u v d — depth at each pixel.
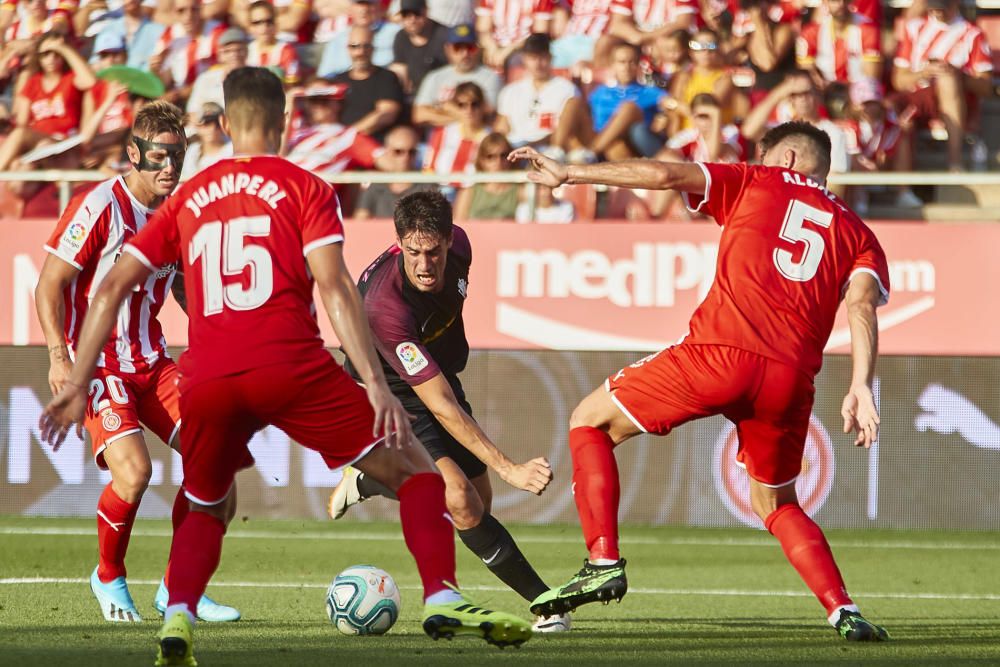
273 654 13.92
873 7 37.62
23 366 32.75
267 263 12.23
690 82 35.78
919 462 31.06
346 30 38.97
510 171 33.56
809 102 34.72
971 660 13.98
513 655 14.06
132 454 17.09
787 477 15.84
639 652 14.41
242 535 29.88
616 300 31.97
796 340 15.07
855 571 25.09
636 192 33.00
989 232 31.00
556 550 27.75
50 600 19.33
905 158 36.75
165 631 12.12
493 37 38.81
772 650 14.69
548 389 32.09
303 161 35.06
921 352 31.11
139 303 17.69
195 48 38.66
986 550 28.28
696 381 15.16
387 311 16.41
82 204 17.42
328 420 12.45
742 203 15.62
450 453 17.64
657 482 31.55
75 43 39.53
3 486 32.69
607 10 38.50
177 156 17.52
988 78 38.53
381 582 15.81
